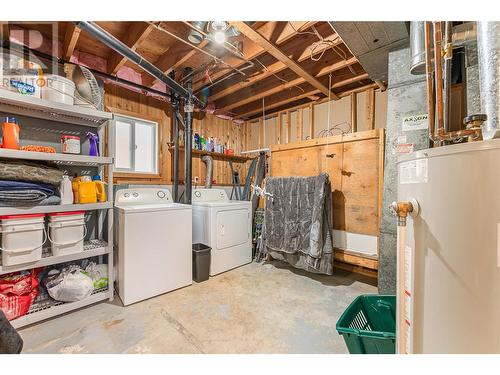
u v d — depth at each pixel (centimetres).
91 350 143
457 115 152
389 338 107
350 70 270
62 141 192
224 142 405
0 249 156
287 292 227
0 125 182
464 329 68
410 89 179
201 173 362
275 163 322
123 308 194
